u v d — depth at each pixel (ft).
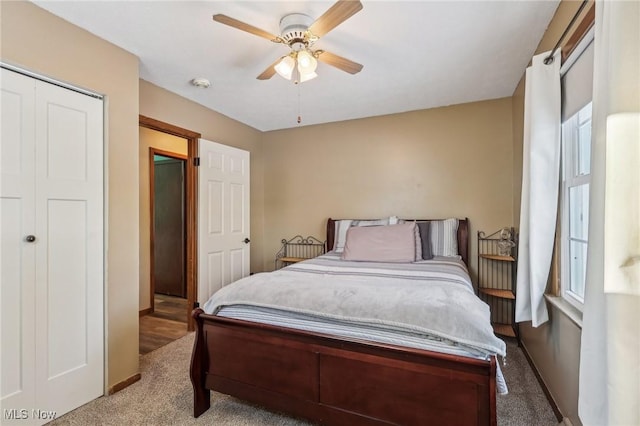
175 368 7.79
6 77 5.28
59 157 5.98
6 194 5.29
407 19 6.03
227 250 11.35
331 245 12.38
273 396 5.32
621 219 2.58
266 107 11.09
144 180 12.29
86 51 6.36
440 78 8.73
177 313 12.35
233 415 5.90
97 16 5.93
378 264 8.67
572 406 5.06
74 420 5.79
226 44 6.97
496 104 10.34
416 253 9.21
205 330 5.90
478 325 4.26
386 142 11.91
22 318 5.46
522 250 6.36
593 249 3.18
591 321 3.20
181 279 14.78
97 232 6.57
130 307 7.14
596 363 3.15
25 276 5.50
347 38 6.70
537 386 6.82
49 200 5.83
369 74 8.45
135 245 7.31
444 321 4.41
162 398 6.48
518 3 5.58
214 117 11.37
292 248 13.69
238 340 5.60
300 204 13.55
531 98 5.95
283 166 13.89
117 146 6.93
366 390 4.67
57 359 5.90
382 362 4.57
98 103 6.64
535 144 5.78
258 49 7.20
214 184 10.85
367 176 12.23
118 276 6.91
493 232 10.39
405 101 10.53
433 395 4.29
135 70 7.36
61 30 5.95
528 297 6.30
